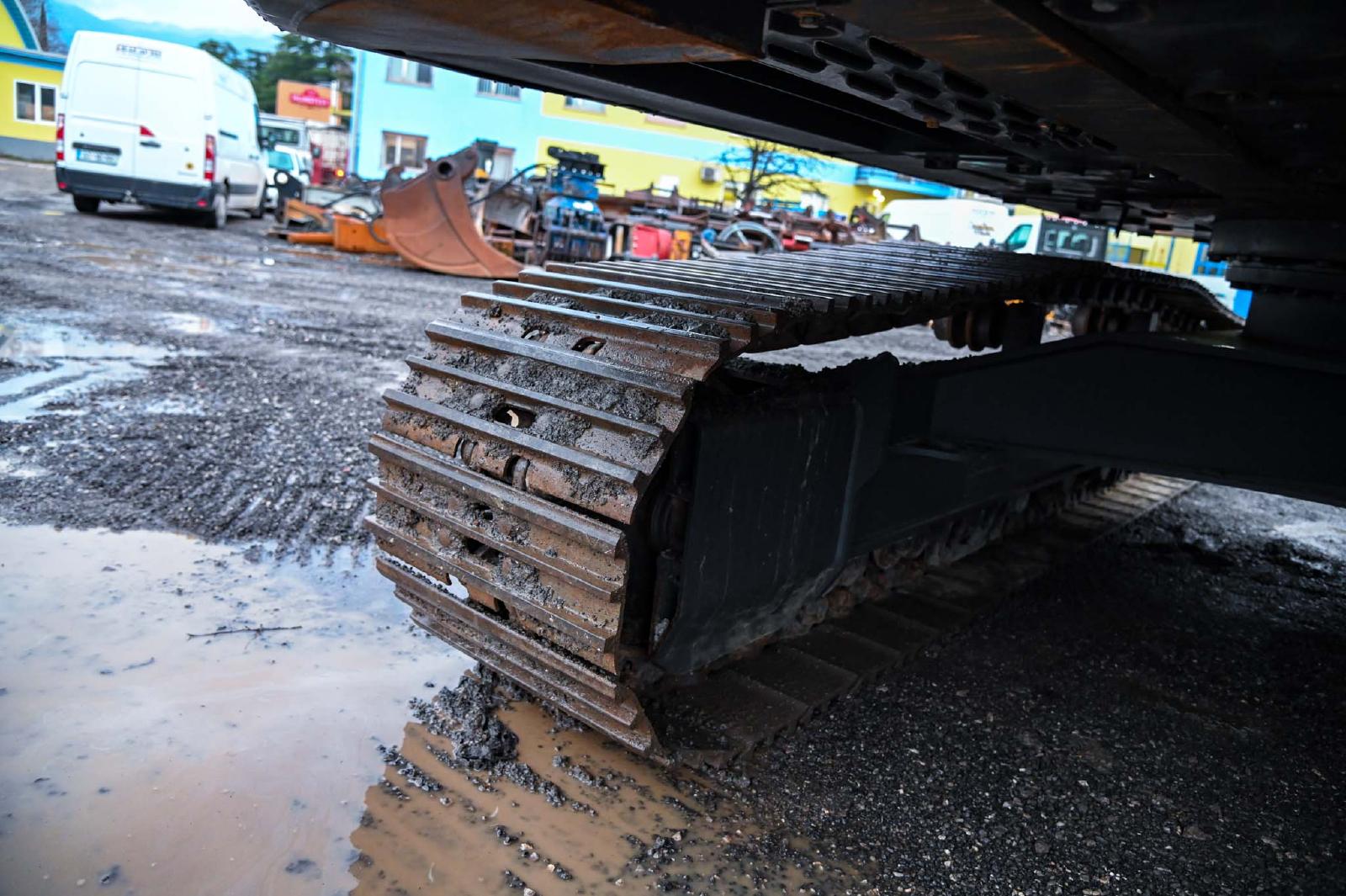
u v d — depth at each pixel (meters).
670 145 31.30
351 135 30.55
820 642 3.74
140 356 7.13
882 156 4.07
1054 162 3.65
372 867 2.29
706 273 3.62
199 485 4.64
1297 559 5.74
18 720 2.68
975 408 3.81
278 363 7.44
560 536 2.56
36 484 4.39
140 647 3.14
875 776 2.94
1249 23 1.61
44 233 13.95
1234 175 2.93
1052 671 3.81
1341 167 2.87
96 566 3.67
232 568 3.82
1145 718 3.50
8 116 34.56
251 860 2.26
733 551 2.87
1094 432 3.65
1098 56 1.76
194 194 17.00
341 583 3.81
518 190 17.14
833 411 3.14
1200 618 4.57
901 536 3.89
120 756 2.58
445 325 3.17
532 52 1.73
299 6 1.63
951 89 2.28
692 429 2.65
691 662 3.08
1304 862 2.72
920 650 3.84
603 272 3.52
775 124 3.44
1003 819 2.79
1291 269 3.79
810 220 20.77
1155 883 2.56
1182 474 3.54
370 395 6.79
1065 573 5.00
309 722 2.85
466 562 2.84
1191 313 7.10
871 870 2.51
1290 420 3.34
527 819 2.55
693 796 2.74
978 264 4.55
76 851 2.21
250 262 14.03
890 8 1.51
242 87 19.39
